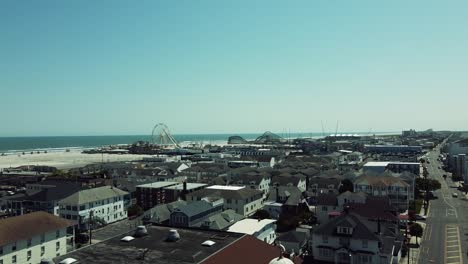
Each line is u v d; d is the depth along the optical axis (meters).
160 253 48.28
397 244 76.06
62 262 44.47
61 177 176.12
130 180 159.62
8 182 168.75
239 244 51.19
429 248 83.56
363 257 71.62
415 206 124.50
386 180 127.38
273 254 51.81
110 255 47.72
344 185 140.12
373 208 88.31
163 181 154.88
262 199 134.38
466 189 156.50
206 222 87.75
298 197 121.38
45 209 104.94
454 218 111.44
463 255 78.50
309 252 80.00
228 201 117.25
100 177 176.25
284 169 182.88
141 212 120.56
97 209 106.31
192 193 123.06
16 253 67.31
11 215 104.62
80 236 91.88
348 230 73.62
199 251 48.97
